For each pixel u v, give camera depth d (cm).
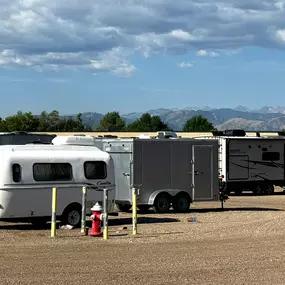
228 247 1389
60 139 1994
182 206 2306
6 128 11469
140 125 12362
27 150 1725
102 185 1844
